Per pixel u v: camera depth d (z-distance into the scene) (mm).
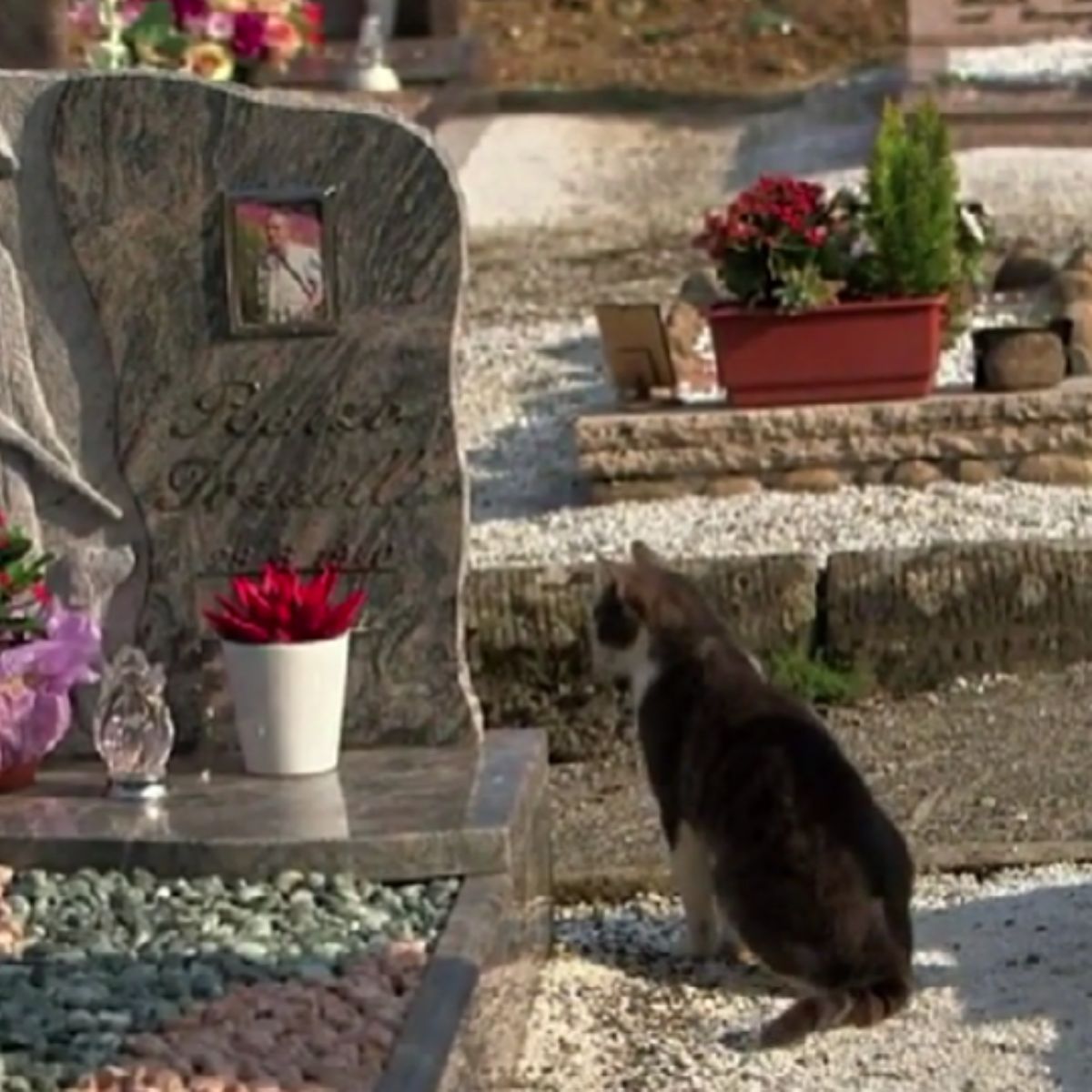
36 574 10805
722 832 10070
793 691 13055
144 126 11023
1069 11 28688
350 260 10992
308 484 11086
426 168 10945
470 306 21719
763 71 30234
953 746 13180
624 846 12258
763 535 15367
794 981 9914
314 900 9648
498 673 13875
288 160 10984
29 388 11141
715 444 16234
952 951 10398
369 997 8695
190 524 11141
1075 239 22453
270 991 8789
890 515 15633
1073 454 16188
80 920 9516
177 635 11172
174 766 11016
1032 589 13938
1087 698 13633
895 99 27125
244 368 11078
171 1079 8039
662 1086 9367
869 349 16281
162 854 9867
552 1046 9789
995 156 25359
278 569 11039
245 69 18688
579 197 25984
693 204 25703
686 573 13656
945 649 13945
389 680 11102
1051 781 12656
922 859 11484
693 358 17531
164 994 8820
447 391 11008
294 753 10719
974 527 15305
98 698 10891
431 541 11055
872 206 16328
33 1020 8547
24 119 11078
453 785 10461
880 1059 9438
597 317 17406
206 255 11055
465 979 8781
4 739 10578
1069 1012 9703
